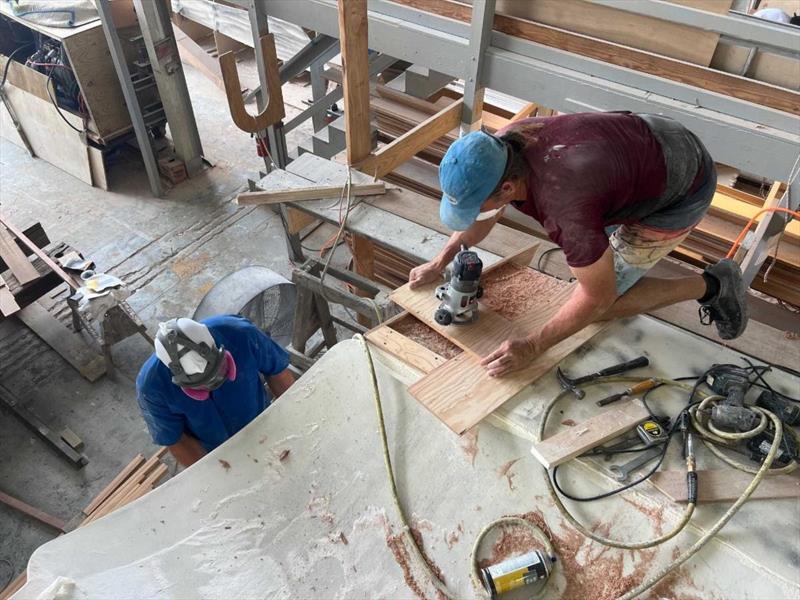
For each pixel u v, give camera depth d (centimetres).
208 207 495
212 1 462
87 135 480
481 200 137
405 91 400
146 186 515
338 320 343
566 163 135
